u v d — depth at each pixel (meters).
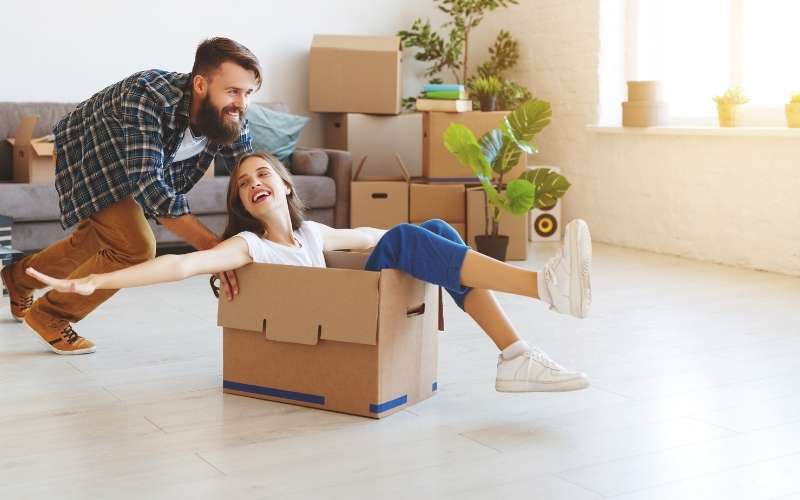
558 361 2.86
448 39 6.29
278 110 5.51
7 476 1.91
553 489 1.84
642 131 5.27
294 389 2.38
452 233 2.43
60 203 2.67
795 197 4.50
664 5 5.49
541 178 4.83
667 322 3.43
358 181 5.12
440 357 2.92
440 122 5.06
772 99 4.88
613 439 2.14
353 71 5.59
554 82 5.98
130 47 5.37
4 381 2.62
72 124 2.60
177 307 3.70
